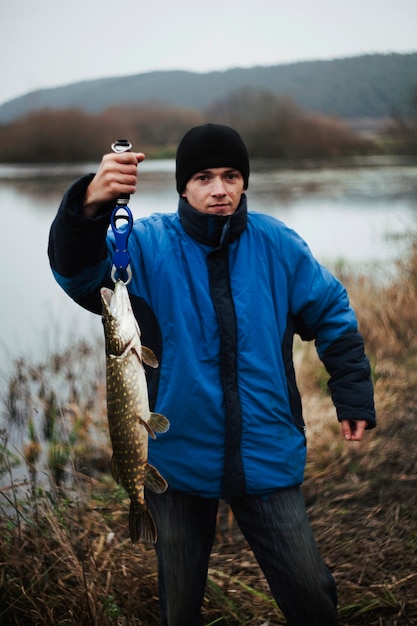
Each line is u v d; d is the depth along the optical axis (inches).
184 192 92.4
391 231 468.4
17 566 109.2
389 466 162.1
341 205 705.0
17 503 125.6
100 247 80.9
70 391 209.2
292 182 991.6
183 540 87.4
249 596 116.6
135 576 116.5
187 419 85.9
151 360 78.6
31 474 159.2
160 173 1277.1
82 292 84.7
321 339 94.9
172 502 88.0
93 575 109.7
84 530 124.7
